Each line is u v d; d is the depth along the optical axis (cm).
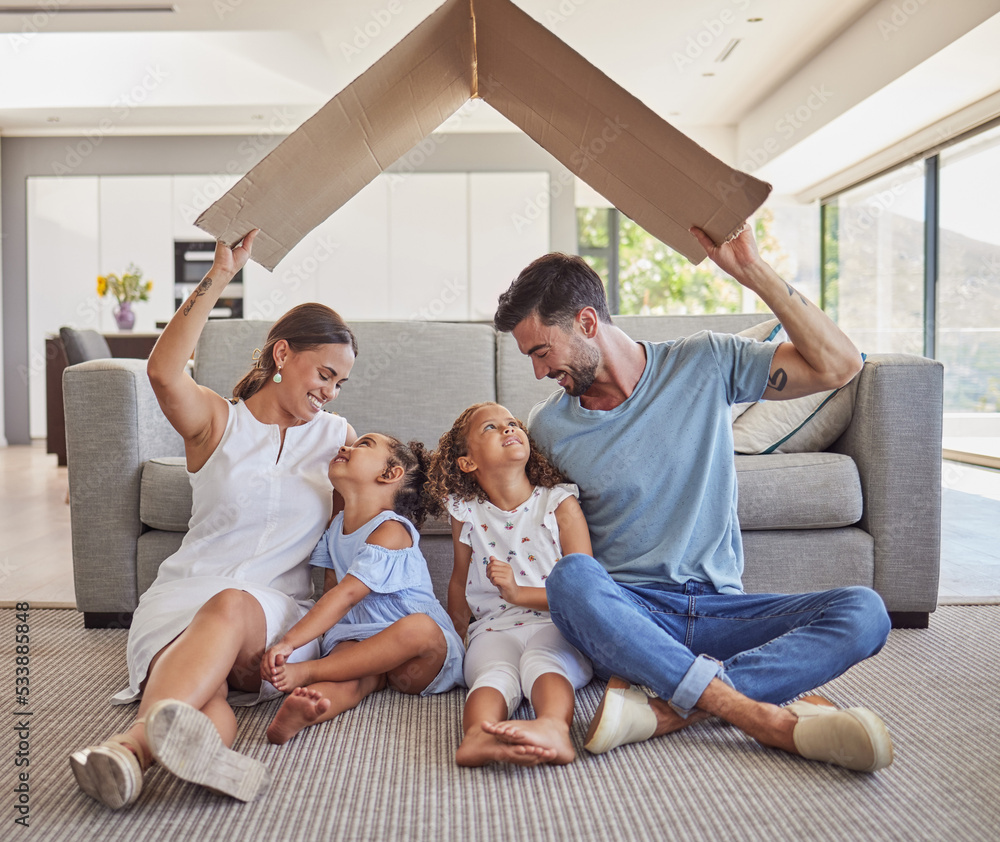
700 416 146
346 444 160
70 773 116
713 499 145
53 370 544
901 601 184
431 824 102
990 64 439
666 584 141
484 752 114
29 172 722
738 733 128
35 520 350
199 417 147
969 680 152
